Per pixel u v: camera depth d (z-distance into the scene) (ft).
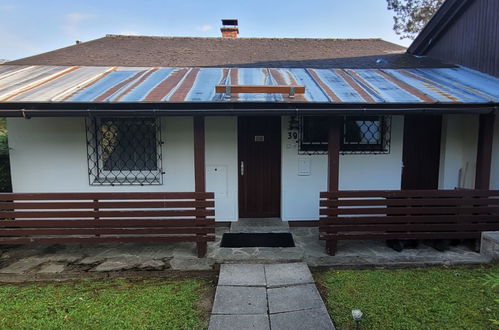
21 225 16.24
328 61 25.76
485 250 16.28
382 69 23.04
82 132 20.15
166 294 12.99
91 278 14.44
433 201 16.62
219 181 21.76
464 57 23.29
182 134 20.67
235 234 19.66
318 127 21.61
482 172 16.78
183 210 16.37
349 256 16.38
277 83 18.42
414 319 11.07
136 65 23.62
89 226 16.43
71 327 10.78
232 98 15.74
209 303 12.39
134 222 16.40
